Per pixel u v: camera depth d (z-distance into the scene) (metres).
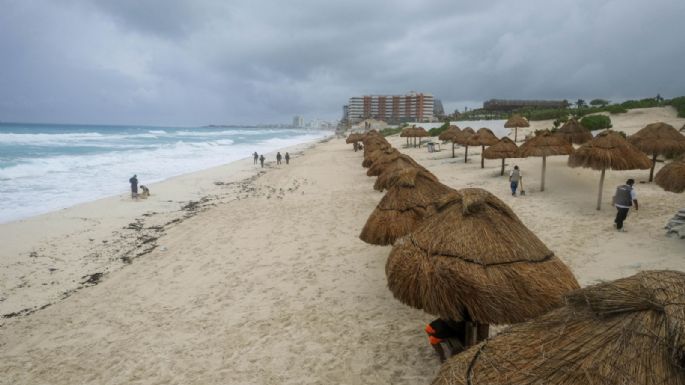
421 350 6.01
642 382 1.90
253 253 11.05
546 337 2.39
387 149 20.64
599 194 11.36
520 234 4.66
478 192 4.92
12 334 7.59
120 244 12.85
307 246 11.23
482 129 21.95
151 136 79.12
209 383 5.72
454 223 4.77
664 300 2.01
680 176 8.71
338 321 7.06
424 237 4.93
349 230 12.48
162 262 10.96
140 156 39.06
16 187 21.84
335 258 10.10
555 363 2.20
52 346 7.11
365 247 10.76
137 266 10.78
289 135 132.88
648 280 2.16
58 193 20.72
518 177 13.95
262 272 9.61
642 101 37.53
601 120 27.45
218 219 15.52
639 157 10.65
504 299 4.14
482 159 20.66
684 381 1.85
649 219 10.07
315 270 9.43
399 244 5.21
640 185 13.84
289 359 6.11
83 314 8.22
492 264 4.33
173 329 7.31
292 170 30.50
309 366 5.90
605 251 8.41
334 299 7.90
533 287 4.18
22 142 48.38
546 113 39.75
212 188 23.16
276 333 6.86
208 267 10.29
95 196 20.36
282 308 7.72
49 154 36.19
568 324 2.38
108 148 45.59
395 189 7.87
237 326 7.21
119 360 6.51
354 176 24.73
